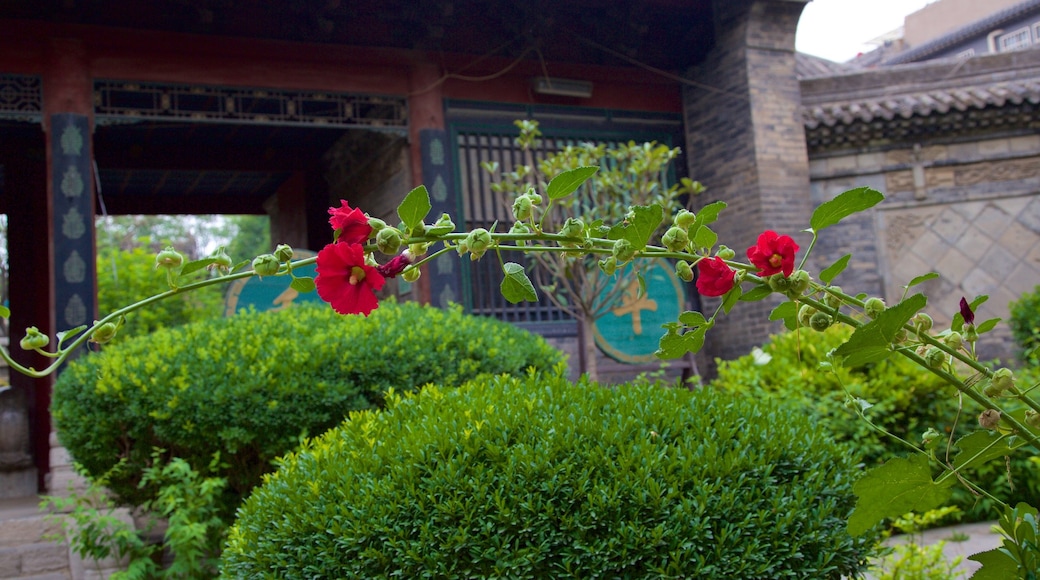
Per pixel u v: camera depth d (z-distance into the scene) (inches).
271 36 344.2
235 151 462.0
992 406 63.1
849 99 412.5
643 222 58.3
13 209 396.8
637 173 297.4
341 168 446.9
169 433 201.5
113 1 318.7
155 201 525.0
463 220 364.8
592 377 296.2
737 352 390.3
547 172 289.3
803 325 64.4
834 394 249.6
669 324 61.4
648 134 410.0
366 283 57.2
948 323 396.8
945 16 1062.4
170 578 204.2
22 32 305.1
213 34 334.6
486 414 128.0
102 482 219.9
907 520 169.6
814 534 116.1
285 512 123.3
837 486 126.2
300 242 473.7
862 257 397.7
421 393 148.2
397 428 133.0
